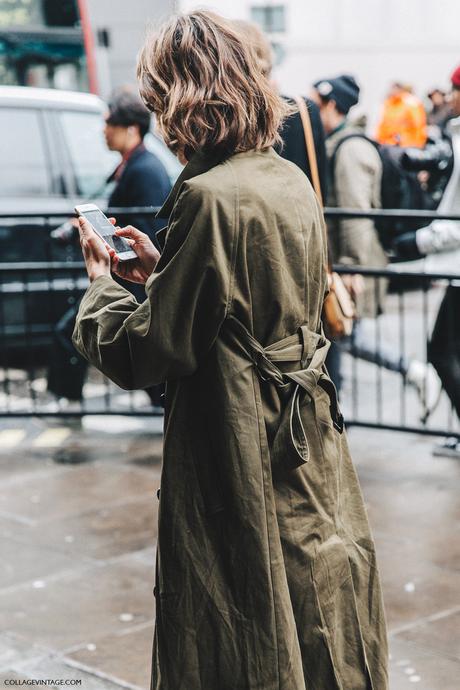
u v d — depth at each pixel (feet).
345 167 21.65
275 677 7.91
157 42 8.09
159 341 7.73
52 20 37.52
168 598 8.13
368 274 20.86
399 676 12.24
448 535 16.46
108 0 37.81
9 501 18.47
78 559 15.84
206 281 7.70
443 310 19.76
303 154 16.99
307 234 8.20
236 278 7.80
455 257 20.77
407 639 13.14
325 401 8.43
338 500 8.53
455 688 11.96
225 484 7.96
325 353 8.45
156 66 8.07
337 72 61.98
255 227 7.82
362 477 19.33
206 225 7.64
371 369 29.07
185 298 7.72
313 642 8.17
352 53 61.72
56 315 27.22
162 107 8.13
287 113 8.46
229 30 8.07
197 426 8.09
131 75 38.27
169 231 7.79
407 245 21.01
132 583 14.98
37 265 23.36
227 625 7.98
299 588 8.13
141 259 8.91
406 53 61.87
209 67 7.91
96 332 8.13
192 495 8.08
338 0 61.62
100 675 12.37
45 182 28.30
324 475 8.32
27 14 37.32
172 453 8.14
